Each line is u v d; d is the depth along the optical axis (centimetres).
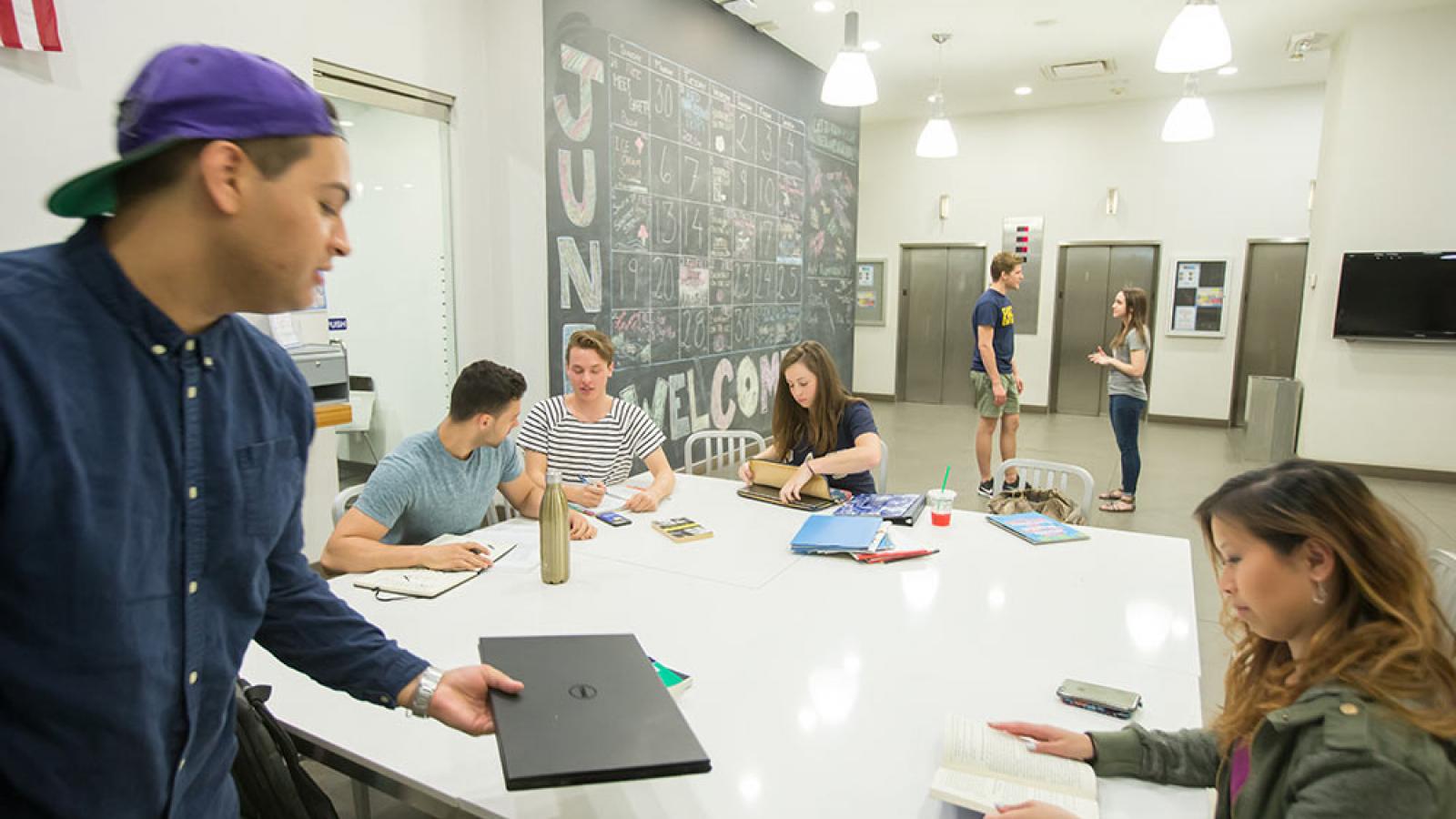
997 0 525
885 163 934
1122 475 561
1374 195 572
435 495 225
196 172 71
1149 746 119
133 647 76
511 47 398
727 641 163
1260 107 764
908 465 630
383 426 465
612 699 108
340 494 241
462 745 126
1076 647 161
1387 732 83
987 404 532
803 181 677
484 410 221
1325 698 89
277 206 74
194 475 81
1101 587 193
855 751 124
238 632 90
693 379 546
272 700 139
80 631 72
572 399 300
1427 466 586
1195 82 490
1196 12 303
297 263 77
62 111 248
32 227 245
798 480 269
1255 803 95
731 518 253
